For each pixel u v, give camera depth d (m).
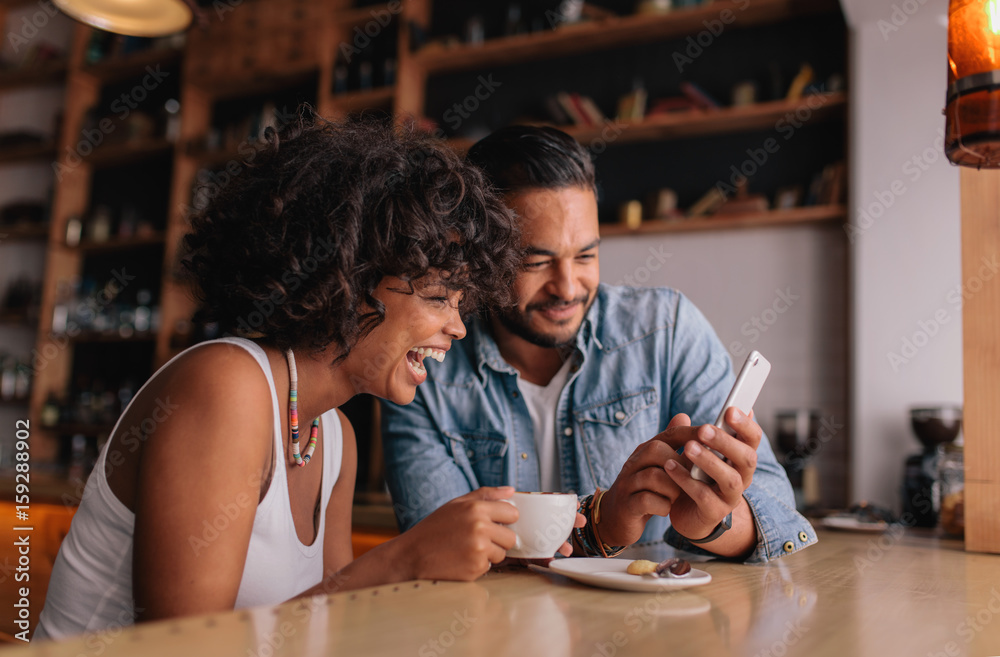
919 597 0.73
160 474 0.73
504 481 1.40
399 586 0.70
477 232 0.97
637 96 3.31
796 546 0.97
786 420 2.76
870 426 2.72
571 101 3.38
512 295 1.24
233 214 0.89
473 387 1.42
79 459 4.07
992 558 1.09
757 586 0.78
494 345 1.42
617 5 3.53
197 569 0.71
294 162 0.87
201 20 2.60
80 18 2.53
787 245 3.10
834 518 1.67
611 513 0.97
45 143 4.60
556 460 1.41
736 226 3.12
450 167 0.94
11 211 4.57
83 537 0.82
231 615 0.54
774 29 3.26
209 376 0.77
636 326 1.42
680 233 3.26
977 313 1.18
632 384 1.38
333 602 0.61
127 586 0.81
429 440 1.41
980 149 1.00
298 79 4.02
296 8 3.85
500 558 0.77
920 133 2.78
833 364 2.98
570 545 0.95
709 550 0.97
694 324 1.42
